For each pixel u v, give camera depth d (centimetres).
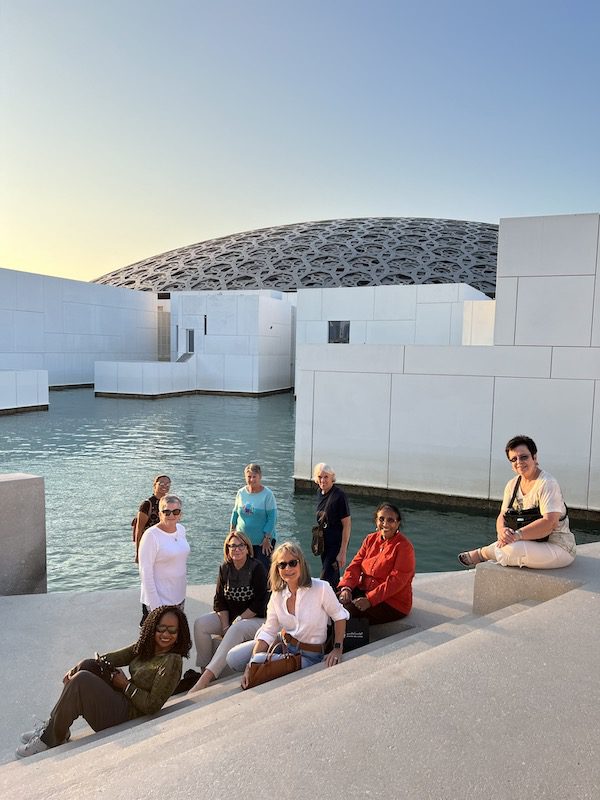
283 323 3272
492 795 175
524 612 324
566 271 880
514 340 916
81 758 246
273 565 352
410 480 990
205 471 1206
